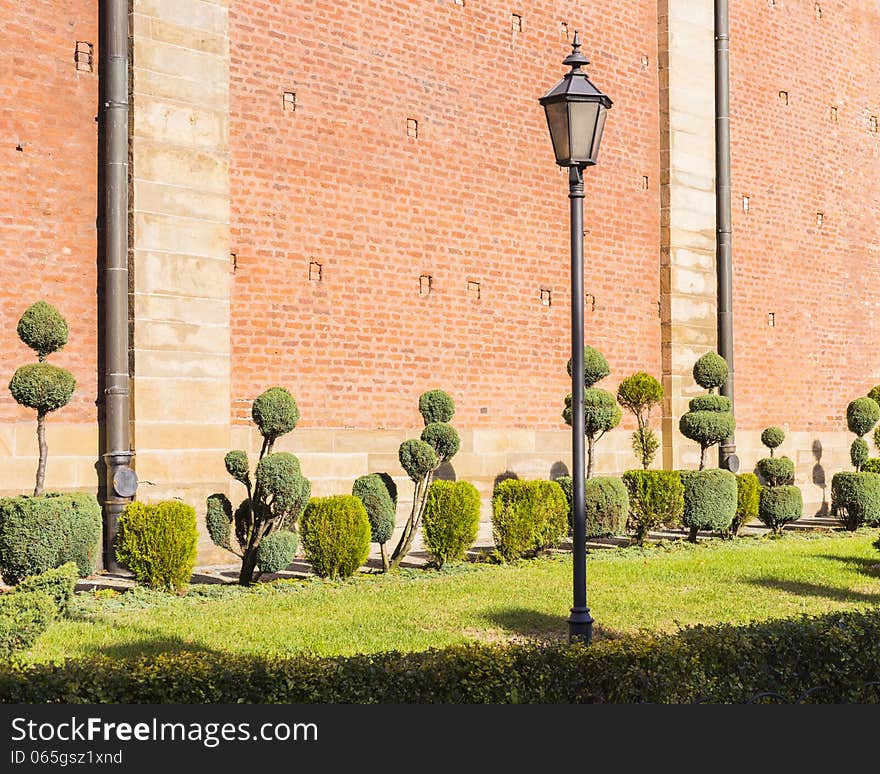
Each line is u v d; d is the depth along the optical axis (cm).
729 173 1756
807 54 1941
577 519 661
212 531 964
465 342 1427
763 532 1559
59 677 448
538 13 1542
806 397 1908
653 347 1677
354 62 1320
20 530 895
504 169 1487
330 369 1279
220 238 1168
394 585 992
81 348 1092
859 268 2030
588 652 505
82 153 1102
